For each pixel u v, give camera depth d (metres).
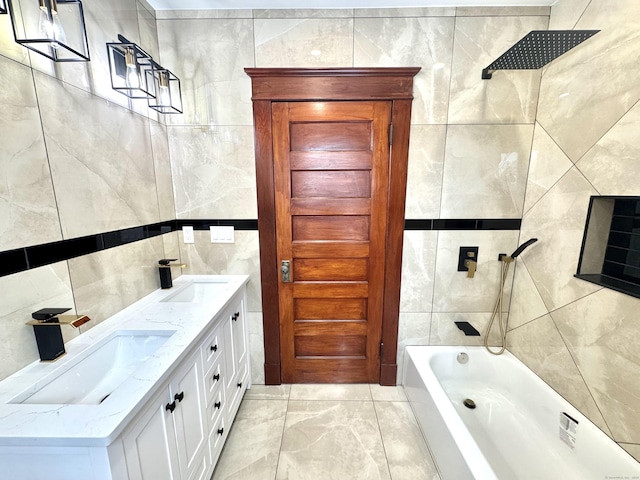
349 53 1.64
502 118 1.70
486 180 1.77
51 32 0.84
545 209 1.63
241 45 1.65
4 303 0.85
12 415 0.71
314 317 1.94
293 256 1.85
